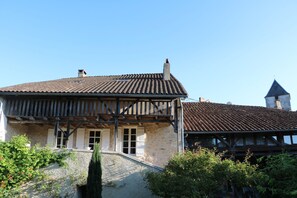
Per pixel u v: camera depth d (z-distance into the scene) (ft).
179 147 42.83
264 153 46.88
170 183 26.89
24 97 42.93
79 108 41.88
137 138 44.34
